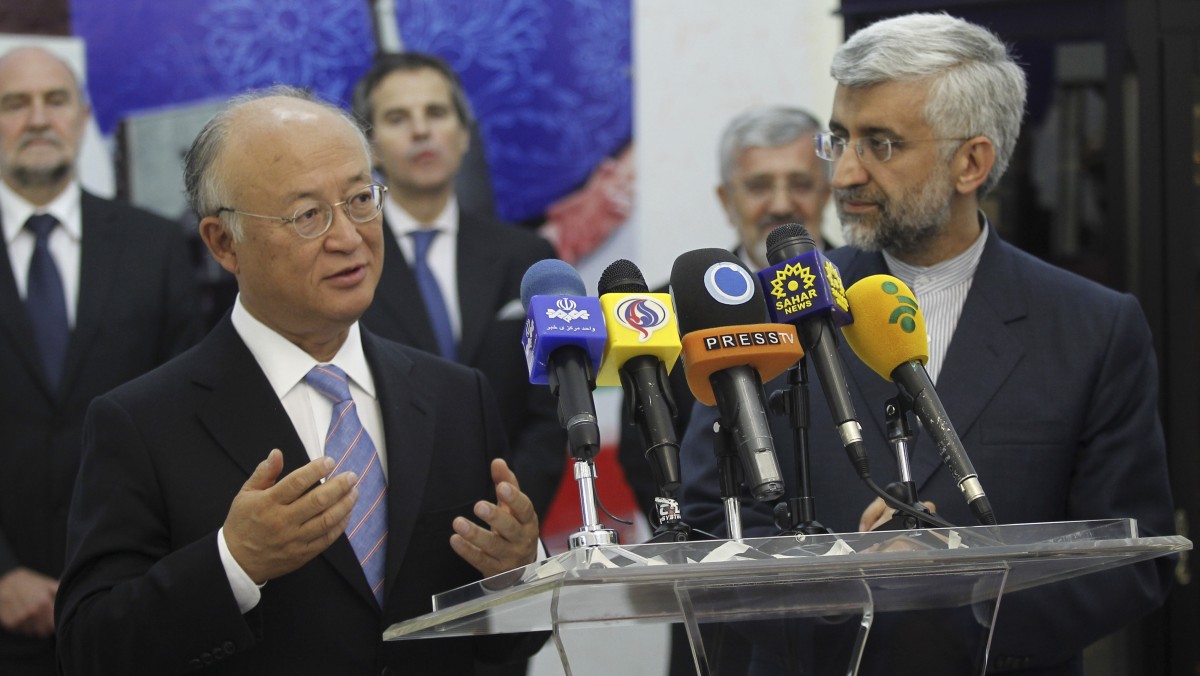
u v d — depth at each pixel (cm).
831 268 228
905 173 292
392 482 265
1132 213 412
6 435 439
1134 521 203
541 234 518
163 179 498
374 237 265
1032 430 284
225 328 275
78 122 476
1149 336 296
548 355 210
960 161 294
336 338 274
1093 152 437
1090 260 440
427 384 283
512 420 449
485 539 247
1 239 459
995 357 291
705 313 215
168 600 234
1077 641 268
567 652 183
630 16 523
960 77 290
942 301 304
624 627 190
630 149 523
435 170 465
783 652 186
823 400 292
